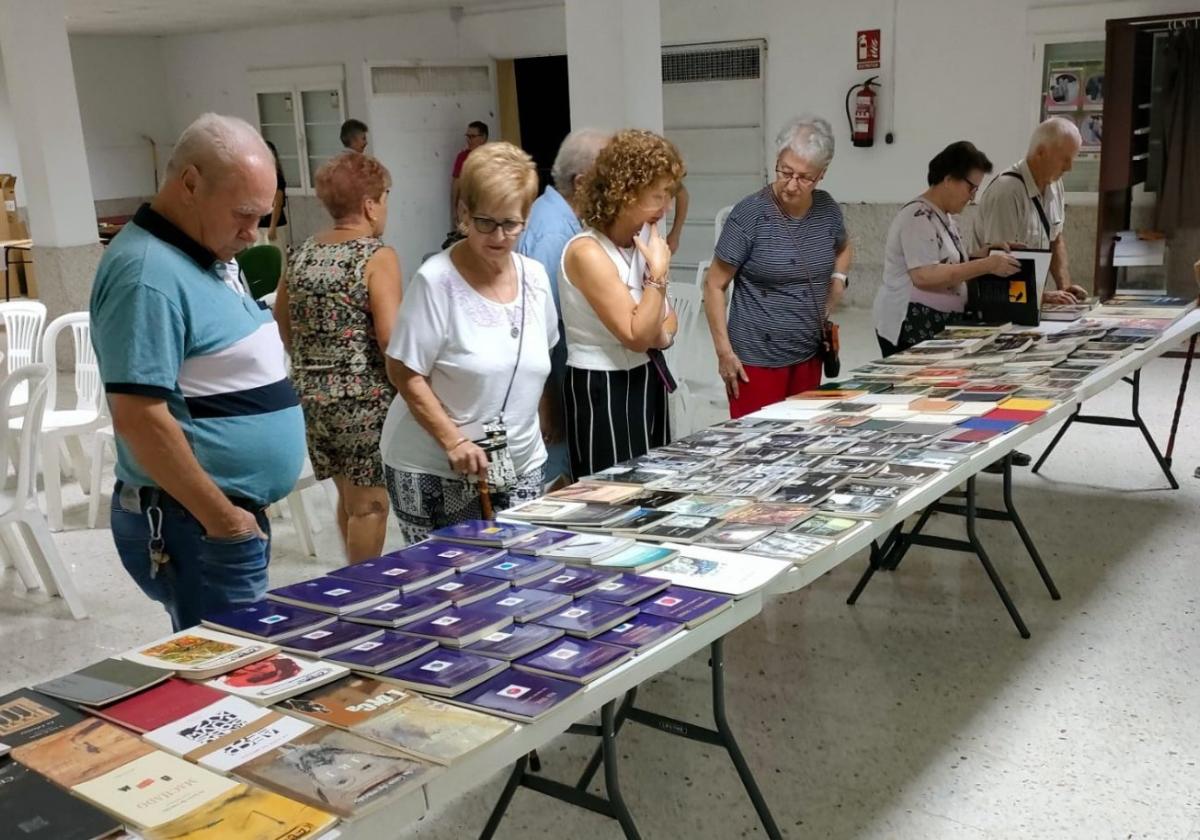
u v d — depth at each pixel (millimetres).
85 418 4566
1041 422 2857
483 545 2107
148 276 1849
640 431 2857
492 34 10336
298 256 2969
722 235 3434
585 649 1611
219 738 1384
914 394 3170
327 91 11773
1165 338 3695
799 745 2670
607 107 4699
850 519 2141
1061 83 7367
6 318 5207
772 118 8812
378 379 2967
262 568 2084
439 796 1329
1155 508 4098
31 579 3928
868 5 8070
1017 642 3137
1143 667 2941
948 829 2311
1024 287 3980
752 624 3354
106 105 12938
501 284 2439
